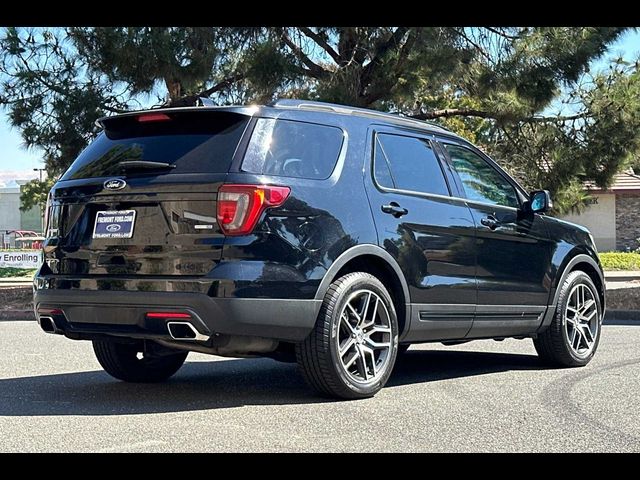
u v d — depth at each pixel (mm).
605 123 17094
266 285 5605
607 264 26094
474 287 7066
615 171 17391
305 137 6172
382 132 6762
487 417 5551
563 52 16031
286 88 15602
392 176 6656
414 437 4988
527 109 16812
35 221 66500
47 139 16172
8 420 5414
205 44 15406
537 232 7797
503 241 7410
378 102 16641
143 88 15859
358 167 6398
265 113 6016
